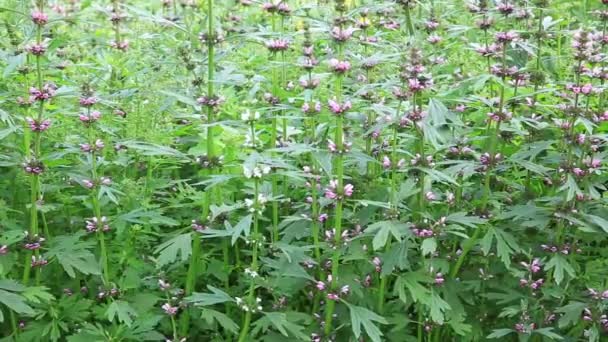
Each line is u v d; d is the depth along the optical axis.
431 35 0.99
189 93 0.87
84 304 0.80
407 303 0.82
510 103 0.85
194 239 0.83
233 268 0.87
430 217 0.76
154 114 0.92
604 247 0.92
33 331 0.78
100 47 1.24
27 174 0.82
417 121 0.76
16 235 0.77
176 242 0.79
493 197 0.84
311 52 0.84
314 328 0.81
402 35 1.00
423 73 0.77
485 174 0.82
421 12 1.18
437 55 1.01
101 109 0.92
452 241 0.86
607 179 0.83
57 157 0.78
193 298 0.75
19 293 0.78
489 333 0.85
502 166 0.82
